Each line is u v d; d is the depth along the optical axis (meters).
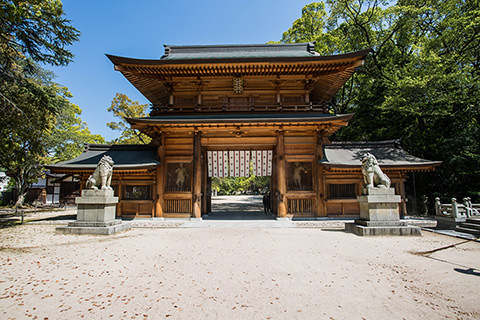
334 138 32.38
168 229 13.55
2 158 18.98
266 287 5.67
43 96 15.83
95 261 7.66
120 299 5.09
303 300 5.02
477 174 19.95
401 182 17.62
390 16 26.91
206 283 5.93
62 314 4.47
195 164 17.05
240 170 19.78
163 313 4.50
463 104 20.73
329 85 20.56
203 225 14.74
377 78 27.20
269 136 17.77
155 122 16.02
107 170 12.85
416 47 24.31
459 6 22.06
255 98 19.17
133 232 12.59
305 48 21.06
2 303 4.89
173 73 18.02
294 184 17.11
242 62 16.69
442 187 22.33
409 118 23.64
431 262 7.51
